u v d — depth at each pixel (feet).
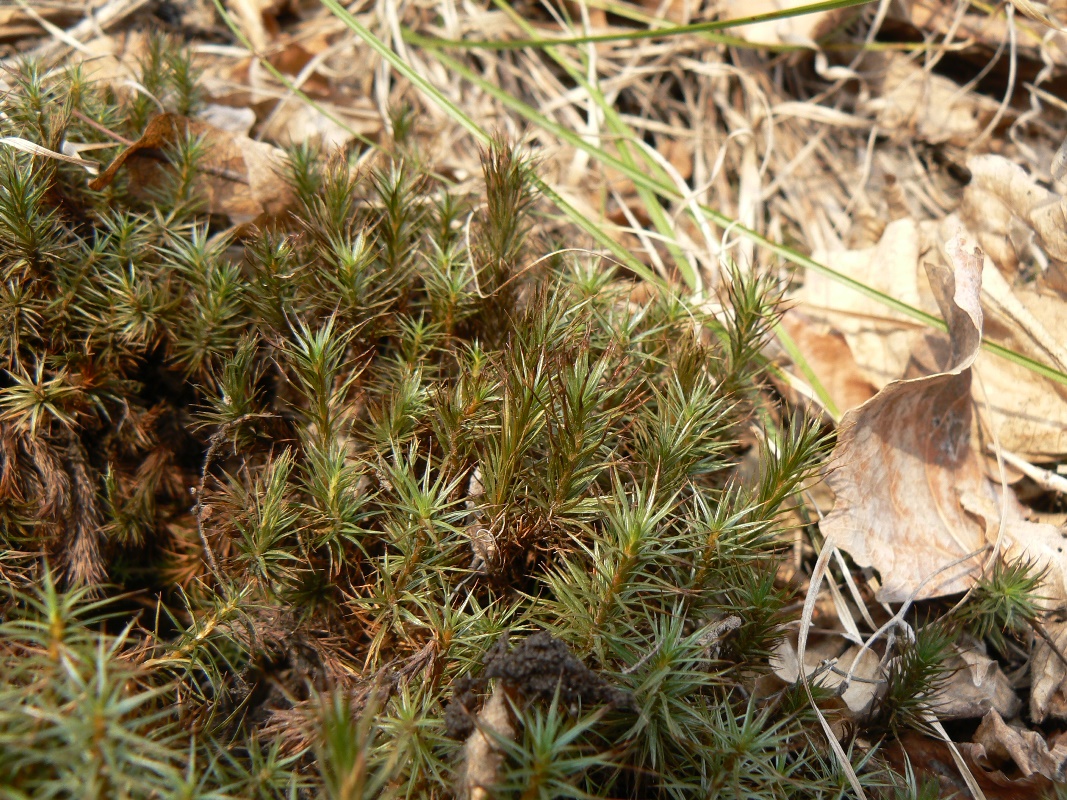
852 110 0.90
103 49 0.79
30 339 0.57
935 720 0.55
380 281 0.61
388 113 0.77
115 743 0.41
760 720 0.47
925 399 0.62
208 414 0.56
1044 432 0.66
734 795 0.46
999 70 0.89
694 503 0.52
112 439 0.59
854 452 0.60
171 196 0.63
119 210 0.62
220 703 0.52
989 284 0.70
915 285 0.72
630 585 0.48
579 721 0.43
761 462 0.56
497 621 0.50
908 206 0.80
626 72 0.88
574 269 0.66
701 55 0.90
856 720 0.56
